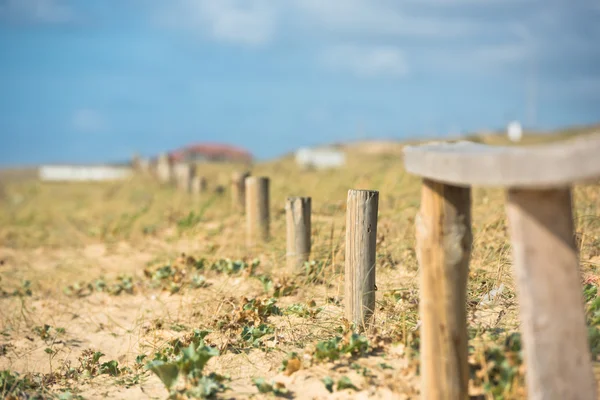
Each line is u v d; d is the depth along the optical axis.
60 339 6.67
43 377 5.58
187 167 18.00
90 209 16.59
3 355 6.32
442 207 3.60
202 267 8.09
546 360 3.13
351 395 4.33
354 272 5.38
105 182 28.31
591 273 5.67
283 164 24.94
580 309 3.12
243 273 7.50
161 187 20.58
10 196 22.97
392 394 4.23
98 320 7.07
